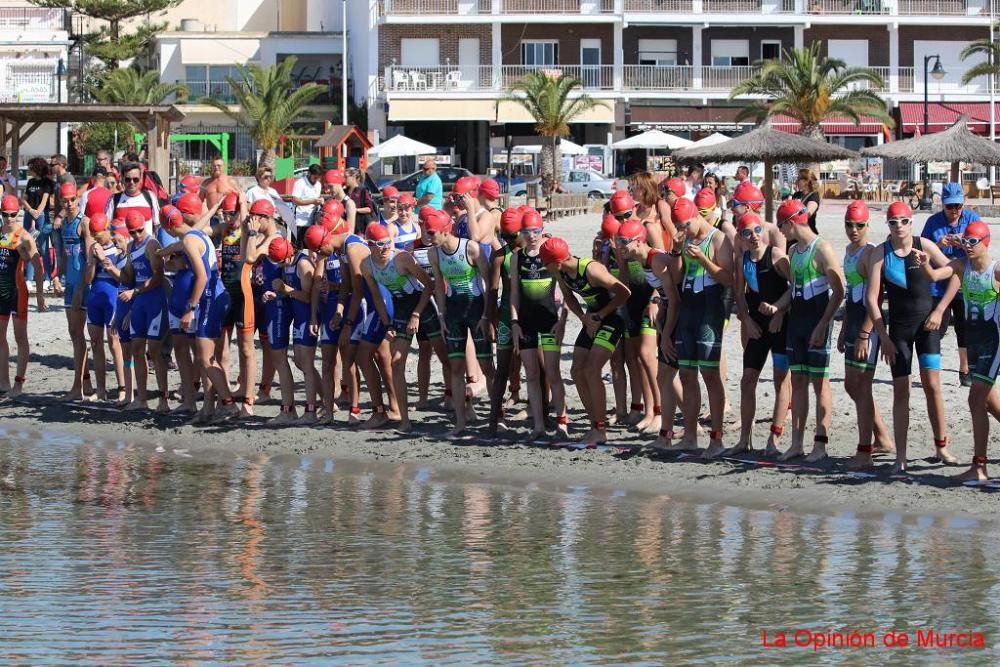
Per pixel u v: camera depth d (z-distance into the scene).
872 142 60.81
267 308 12.45
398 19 60.19
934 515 9.01
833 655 6.39
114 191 16.95
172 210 12.25
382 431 12.01
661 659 6.35
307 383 12.40
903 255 9.72
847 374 10.09
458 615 7.03
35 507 9.61
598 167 58.38
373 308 11.96
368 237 11.57
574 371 11.16
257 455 11.35
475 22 60.69
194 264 12.19
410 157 59.06
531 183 44.03
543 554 8.23
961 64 62.34
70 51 62.72
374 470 10.73
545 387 12.12
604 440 11.22
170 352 15.35
